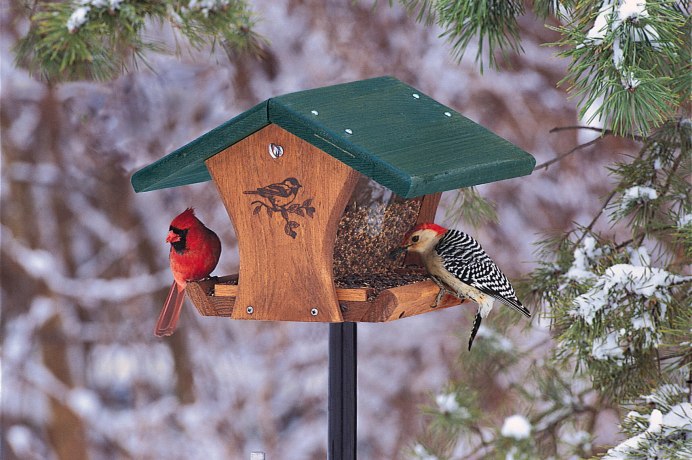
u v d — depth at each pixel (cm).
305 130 674
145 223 1619
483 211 1039
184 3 902
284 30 1542
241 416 1627
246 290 717
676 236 871
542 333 1298
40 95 1547
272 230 704
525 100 1578
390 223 802
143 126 1531
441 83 1570
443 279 771
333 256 755
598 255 922
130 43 961
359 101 740
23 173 1577
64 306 1611
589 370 880
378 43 1564
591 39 718
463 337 1134
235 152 707
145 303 1631
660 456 756
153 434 1622
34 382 1608
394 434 1630
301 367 1642
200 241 787
